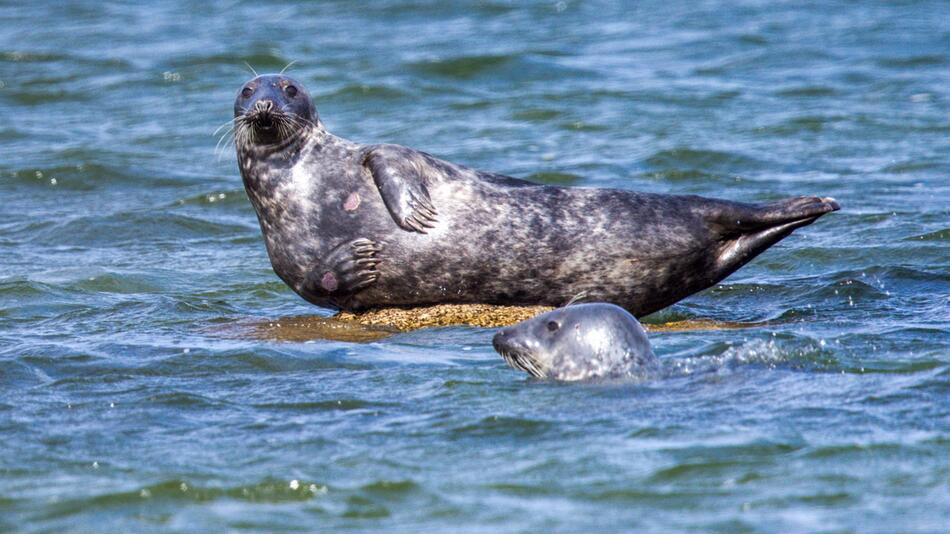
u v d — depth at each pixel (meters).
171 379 32.22
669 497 23.30
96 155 68.69
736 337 34.88
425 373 31.98
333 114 76.00
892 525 21.78
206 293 44.62
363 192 39.06
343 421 28.12
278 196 39.47
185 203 60.47
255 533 22.28
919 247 47.16
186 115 77.75
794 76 81.75
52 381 32.06
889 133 68.25
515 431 26.92
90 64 90.31
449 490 23.94
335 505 23.41
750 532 21.70
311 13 106.44
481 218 38.81
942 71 81.31
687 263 39.62
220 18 105.94
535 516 22.66
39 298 42.88
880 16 98.25
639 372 30.62
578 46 91.75
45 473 25.20
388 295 39.69
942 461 24.45
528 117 74.12
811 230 51.12
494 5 106.69
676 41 92.75
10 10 112.50
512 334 31.50
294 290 40.78
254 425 28.05
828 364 31.20
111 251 52.03
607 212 39.34
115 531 22.45
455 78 83.31
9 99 82.31
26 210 59.88
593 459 25.14
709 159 64.00
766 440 25.73
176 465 25.48
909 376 29.88
